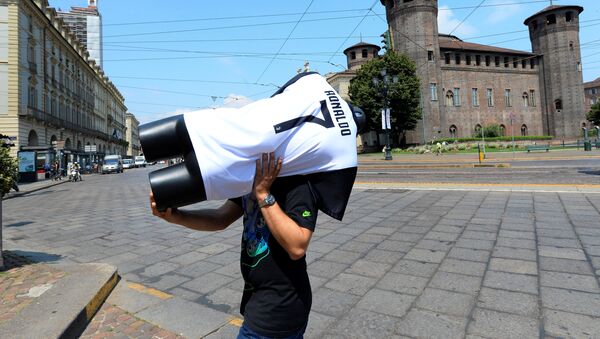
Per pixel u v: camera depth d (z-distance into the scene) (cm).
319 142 113
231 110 111
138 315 293
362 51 5519
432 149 3644
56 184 2255
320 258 418
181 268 409
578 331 242
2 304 294
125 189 1568
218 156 103
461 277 343
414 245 454
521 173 1298
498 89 5669
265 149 107
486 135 4928
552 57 5594
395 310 283
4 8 3041
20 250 508
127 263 435
